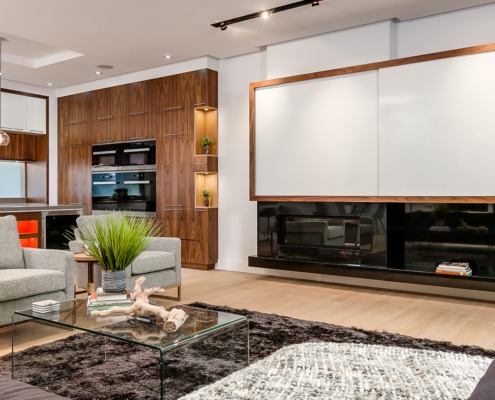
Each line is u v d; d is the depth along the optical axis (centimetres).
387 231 479
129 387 240
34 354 290
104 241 287
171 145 654
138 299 252
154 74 670
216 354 230
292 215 541
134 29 511
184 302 439
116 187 719
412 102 452
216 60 633
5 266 359
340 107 496
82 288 430
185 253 644
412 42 492
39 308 261
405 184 457
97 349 300
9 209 515
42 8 450
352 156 489
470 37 461
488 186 416
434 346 307
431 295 474
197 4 444
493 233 455
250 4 445
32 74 699
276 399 228
